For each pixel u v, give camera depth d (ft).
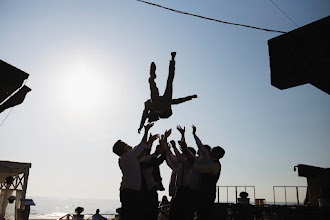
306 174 50.60
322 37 11.24
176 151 14.15
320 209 26.81
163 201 25.49
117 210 38.83
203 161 12.84
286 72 11.97
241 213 27.58
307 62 11.44
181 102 17.04
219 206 22.58
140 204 11.57
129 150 13.53
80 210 51.96
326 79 11.30
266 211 32.07
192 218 12.30
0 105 22.59
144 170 12.24
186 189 12.57
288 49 12.16
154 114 16.99
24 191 56.70
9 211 52.24
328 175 49.06
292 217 27.91
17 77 22.86
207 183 12.53
